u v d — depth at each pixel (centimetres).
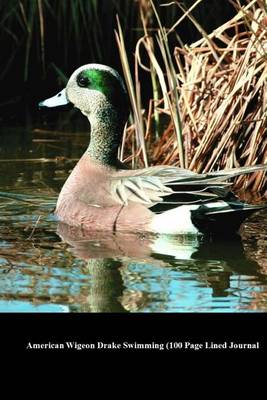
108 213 1179
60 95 1307
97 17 1916
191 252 1086
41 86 1933
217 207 1110
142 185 1173
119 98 1266
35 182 1394
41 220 1212
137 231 1154
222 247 1104
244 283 979
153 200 1155
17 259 1050
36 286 962
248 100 1347
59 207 1235
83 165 1252
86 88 1277
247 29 1444
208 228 1123
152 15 1914
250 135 1379
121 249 1095
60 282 977
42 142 1673
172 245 1116
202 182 1123
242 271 1017
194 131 1411
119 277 994
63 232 1163
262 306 908
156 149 1477
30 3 1883
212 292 947
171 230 1135
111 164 1254
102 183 1219
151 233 1143
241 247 1102
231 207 1107
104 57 1947
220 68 1423
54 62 1945
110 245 1111
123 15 1944
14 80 1934
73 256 1065
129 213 1165
